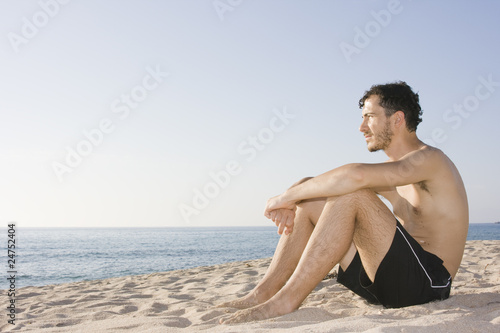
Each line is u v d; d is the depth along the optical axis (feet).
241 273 16.74
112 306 9.21
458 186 6.05
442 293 5.97
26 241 154.40
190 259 73.67
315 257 5.56
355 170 5.50
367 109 6.48
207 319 6.15
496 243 27.58
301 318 5.36
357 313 5.51
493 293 6.49
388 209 5.76
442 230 5.99
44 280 41.73
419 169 5.67
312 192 5.95
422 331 4.06
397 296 5.74
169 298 10.19
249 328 4.65
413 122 6.33
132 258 75.66
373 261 5.74
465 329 4.15
